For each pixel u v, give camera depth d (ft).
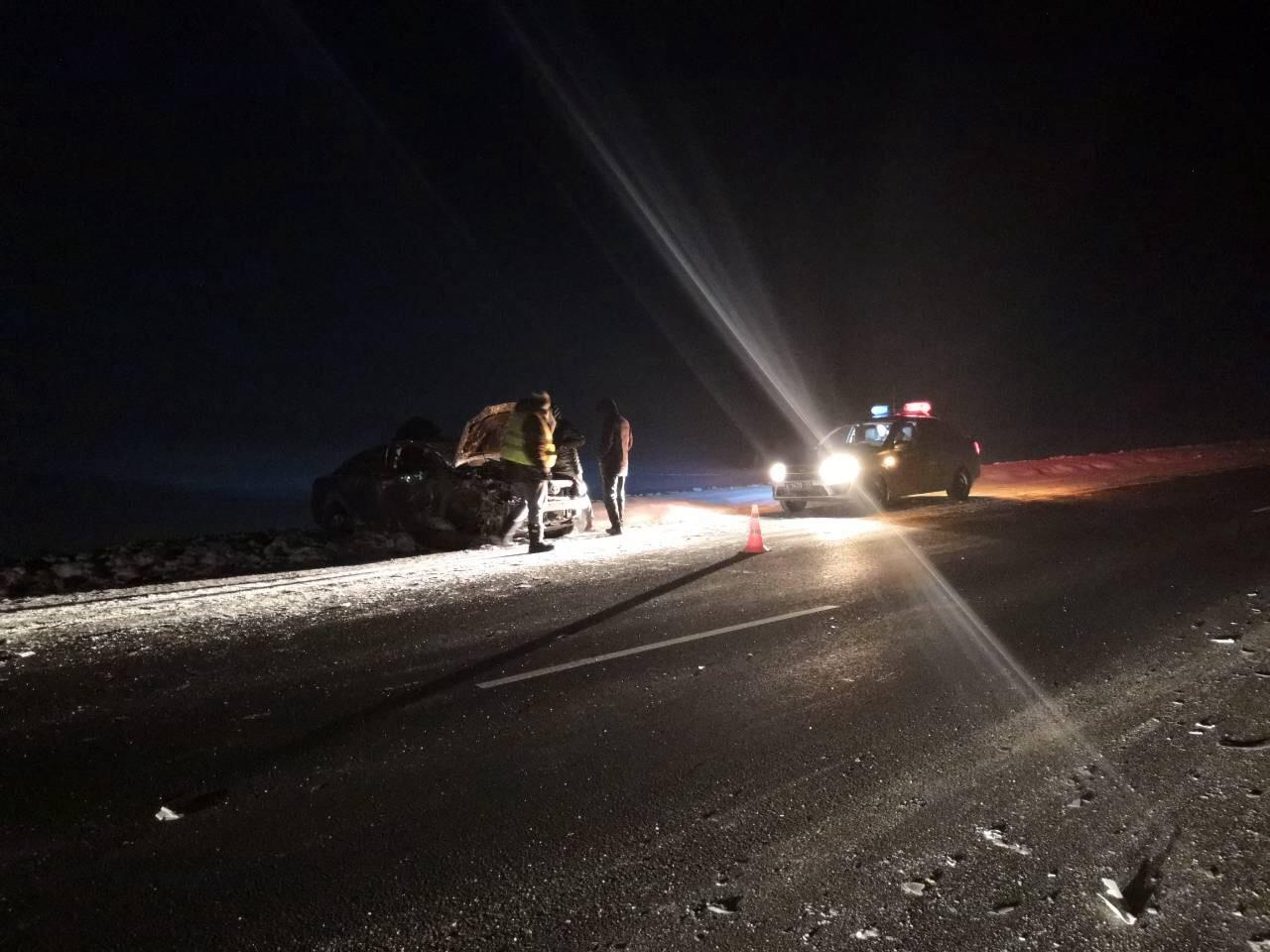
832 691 19.20
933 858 12.17
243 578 31.22
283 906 10.90
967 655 21.84
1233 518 44.52
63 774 14.75
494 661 21.17
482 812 13.46
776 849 12.39
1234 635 23.38
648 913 10.81
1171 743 16.26
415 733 16.65
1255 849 12.42
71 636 23.43
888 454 51.01
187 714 17.58
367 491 41.83
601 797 13.98
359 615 25.70
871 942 10.26
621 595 28.35
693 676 20.13
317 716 17.49
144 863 11.93
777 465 51.57
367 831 12.83
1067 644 22.88
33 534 50.47
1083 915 10.82
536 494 36.55
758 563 33.91
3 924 10.50
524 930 10.44
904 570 32.45
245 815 13.30
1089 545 37.35
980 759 15.58
